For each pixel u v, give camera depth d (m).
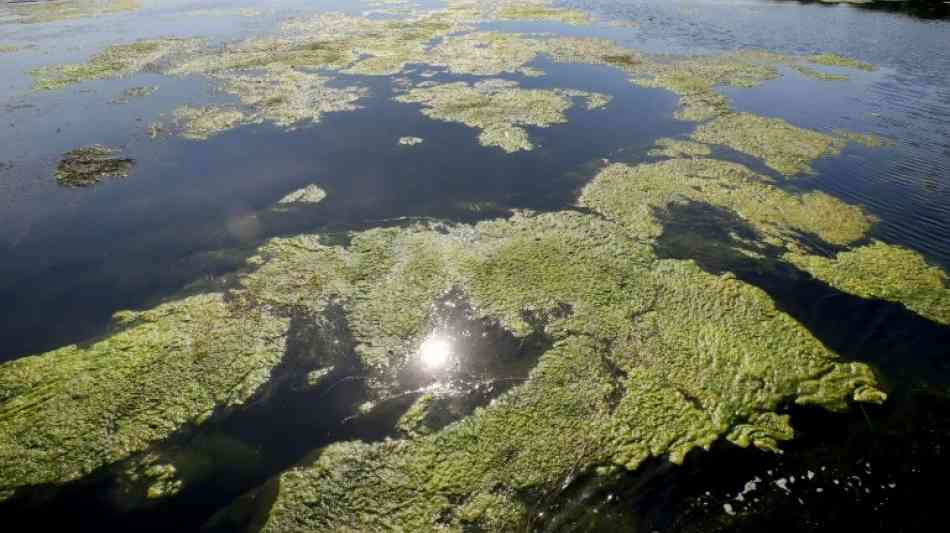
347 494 11.12
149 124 29.11
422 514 10.73
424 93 33.44
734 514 10.73
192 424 12.73
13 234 19.92
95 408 12.80
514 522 10.60
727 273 17.38
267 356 14.62
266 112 30.61
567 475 11.44
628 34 48.25
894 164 24.45
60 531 10.51
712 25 51.69
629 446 12.01
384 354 14.77
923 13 54.56
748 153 25.73
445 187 22.89
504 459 11.79
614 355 14.46
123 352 14.43
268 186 23.00
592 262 18.03
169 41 45.12
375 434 12.54
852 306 15.98
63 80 35.44
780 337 14.77
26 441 11.93
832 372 13.73
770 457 11.75
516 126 28.81
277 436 12.55
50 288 17.19
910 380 13.52
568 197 22.09
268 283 17.28
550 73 37.50
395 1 65.88
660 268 17.75
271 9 60.22
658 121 29.67
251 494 11.22
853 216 20.41
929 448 11.88
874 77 36.16
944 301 16.00
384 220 20.64
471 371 14.20
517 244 18.98
